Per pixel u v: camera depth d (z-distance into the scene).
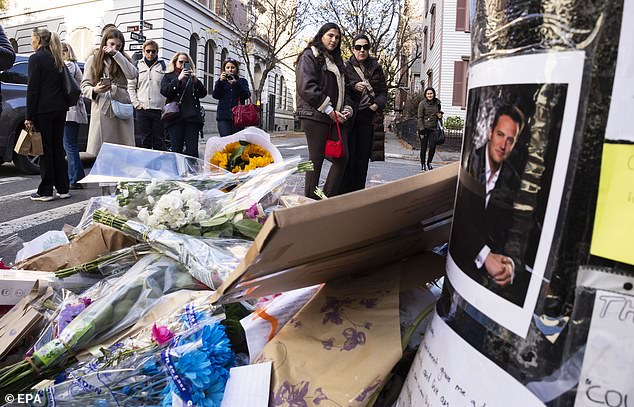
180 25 20.02
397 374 1.15
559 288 0.69
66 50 6.33
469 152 0.85
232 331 1.42
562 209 0.68
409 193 0.94
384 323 1.16
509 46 0.74
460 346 0.82
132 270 1.69
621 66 0.63
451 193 1.06
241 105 7.14
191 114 6.36
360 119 4.91
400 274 1.29
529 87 0.70
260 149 2.71
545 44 0.69
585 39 0.65
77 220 4.71
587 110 0.65
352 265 1.21
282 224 0.80
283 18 25.94
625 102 0.63
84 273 1.83
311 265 1.06
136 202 2.04
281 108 38.22
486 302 0.78
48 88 5.21
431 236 1.28
